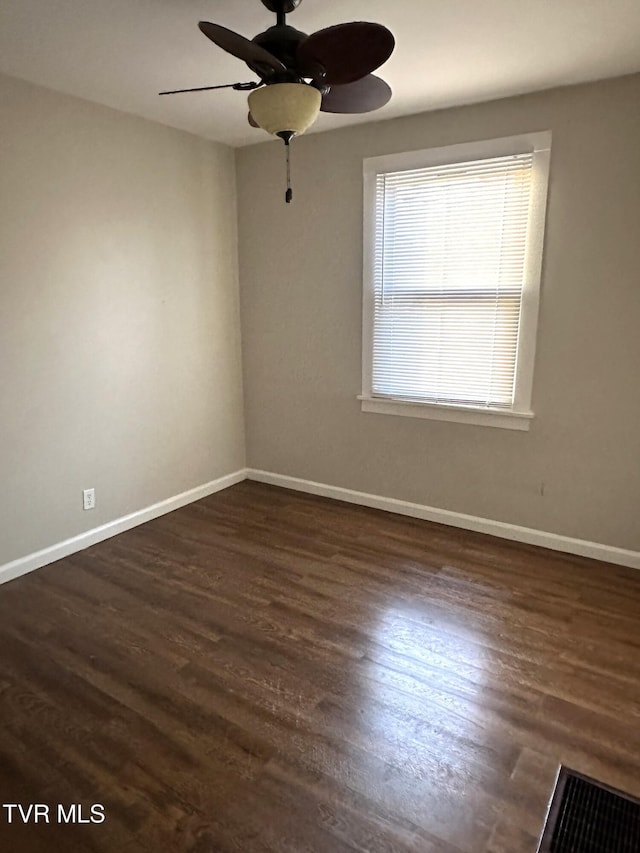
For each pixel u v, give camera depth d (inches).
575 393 120.2
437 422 138.5
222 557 125.4
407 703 80.7
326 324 150.3
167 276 141.9
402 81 106.5
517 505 131.7
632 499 118.5
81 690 83.7
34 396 116.4
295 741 74.0
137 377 138.2
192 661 90.1
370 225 136.9
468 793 66.3
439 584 113.3
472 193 123.2
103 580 115.6
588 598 108.0
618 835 61.2
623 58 96.9
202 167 146.8
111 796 66.1
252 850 59.6
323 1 77.7
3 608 105.3
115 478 136.3
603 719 77.6
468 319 129.3
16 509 116.1
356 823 62.5
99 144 121.3
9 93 104.5
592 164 109.9
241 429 172.9
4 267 107.7
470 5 79.0
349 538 134.6
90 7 78.7
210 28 58.3
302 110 73.3
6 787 67.4
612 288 112.7
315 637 96.1
